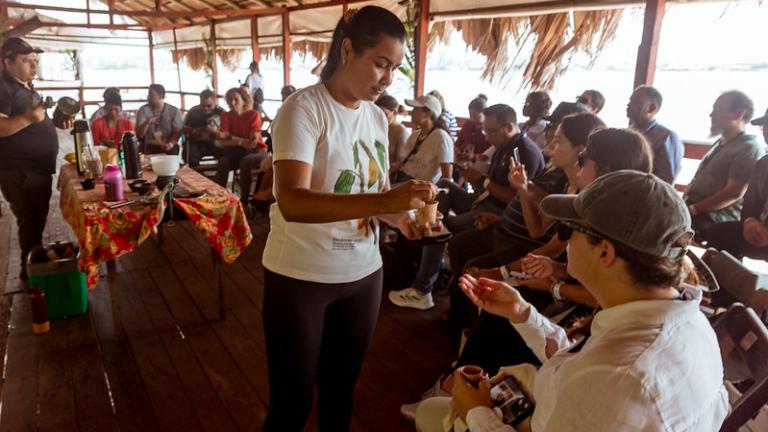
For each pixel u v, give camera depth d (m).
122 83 16.94
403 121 6.41
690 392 0.81
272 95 11.70
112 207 2.40
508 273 2.19
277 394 1.43
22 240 3.27
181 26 13.63
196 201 2.56
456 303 2.72
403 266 3.32
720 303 2.02
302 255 1.29
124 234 2.37
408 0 6.04
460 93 7.59
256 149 5.43
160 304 3.11
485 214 2.86
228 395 2.25
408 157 3.80
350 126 1.30
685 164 4.63
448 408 1.53
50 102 3.17
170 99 15.95
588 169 1.79
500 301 1.40
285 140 1.16
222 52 12.52
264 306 1.38
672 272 0.85
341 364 1.53
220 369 2.45
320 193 1.12
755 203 2.74
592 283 0.93
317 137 1.22
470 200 3.61
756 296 1.67
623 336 0.85
